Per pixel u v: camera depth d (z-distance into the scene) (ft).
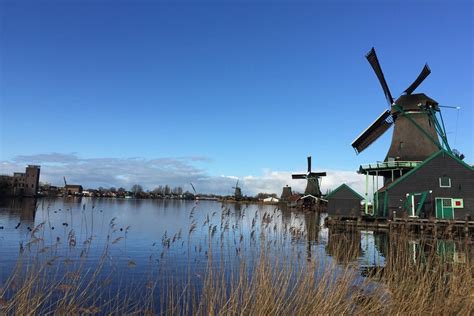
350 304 22.59
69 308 22.49
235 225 30.32
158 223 117.91
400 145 151.43
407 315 23.00
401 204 123.85
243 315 22.00
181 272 31.45
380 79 142.10
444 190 119.96
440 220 88.58
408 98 151.94
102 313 26.03
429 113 143.02
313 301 22.34
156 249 66.85
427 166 123.13
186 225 110.22
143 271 45.83
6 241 67.31
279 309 22.24
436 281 26.66
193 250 42.73
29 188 333.21
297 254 27.58
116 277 40.93
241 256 25.77
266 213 28.45
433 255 31.50
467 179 118.62
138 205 278.87
